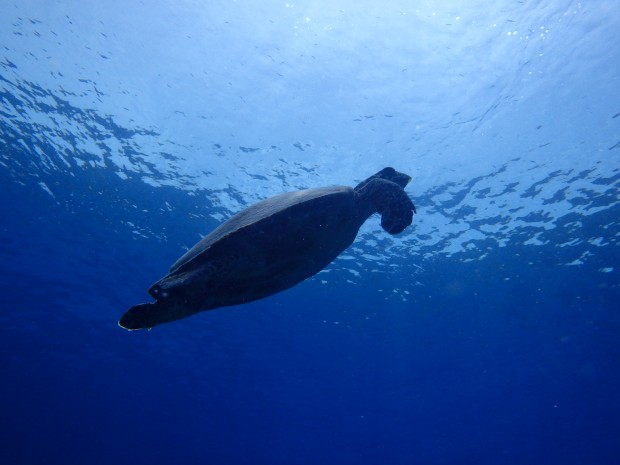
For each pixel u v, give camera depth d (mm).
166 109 13344
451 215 15773
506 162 13891
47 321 24297
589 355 23625
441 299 20062
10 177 16141
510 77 11844
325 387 29266
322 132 13461
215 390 30578
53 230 18312
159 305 3625
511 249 17156
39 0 11141
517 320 21375
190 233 17406
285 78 12375
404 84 12164
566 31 10789
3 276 20969
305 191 4613
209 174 15078
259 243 3807
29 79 12953
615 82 11578
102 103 13406
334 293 19797
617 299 19078
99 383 31266
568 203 14984
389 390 29344
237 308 21141
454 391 29250
